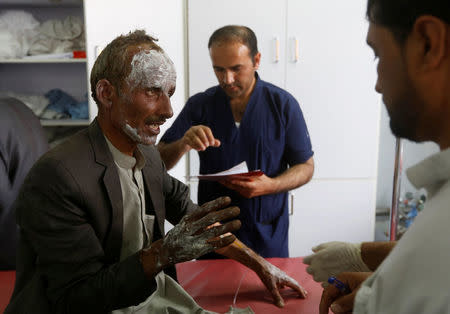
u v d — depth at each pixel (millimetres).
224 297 1062
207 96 1716
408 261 422
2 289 1104
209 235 769
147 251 792
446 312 377
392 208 1563
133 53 811
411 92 467
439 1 409
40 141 1581
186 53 2555
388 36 469
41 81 2939
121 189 853
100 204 817
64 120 2680
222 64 1528
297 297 1064
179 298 987
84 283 770
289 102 1662
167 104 852
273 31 2523
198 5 2494
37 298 787
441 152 447
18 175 1449
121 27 2480
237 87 1571
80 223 781
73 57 2639
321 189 2701
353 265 966
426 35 430
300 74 2574
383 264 492
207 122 1707
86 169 798
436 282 389
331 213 2729
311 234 2746
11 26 2648
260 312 985
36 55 2637
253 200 1630
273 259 1308
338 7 2508
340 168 2684
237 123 1693
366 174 2693
